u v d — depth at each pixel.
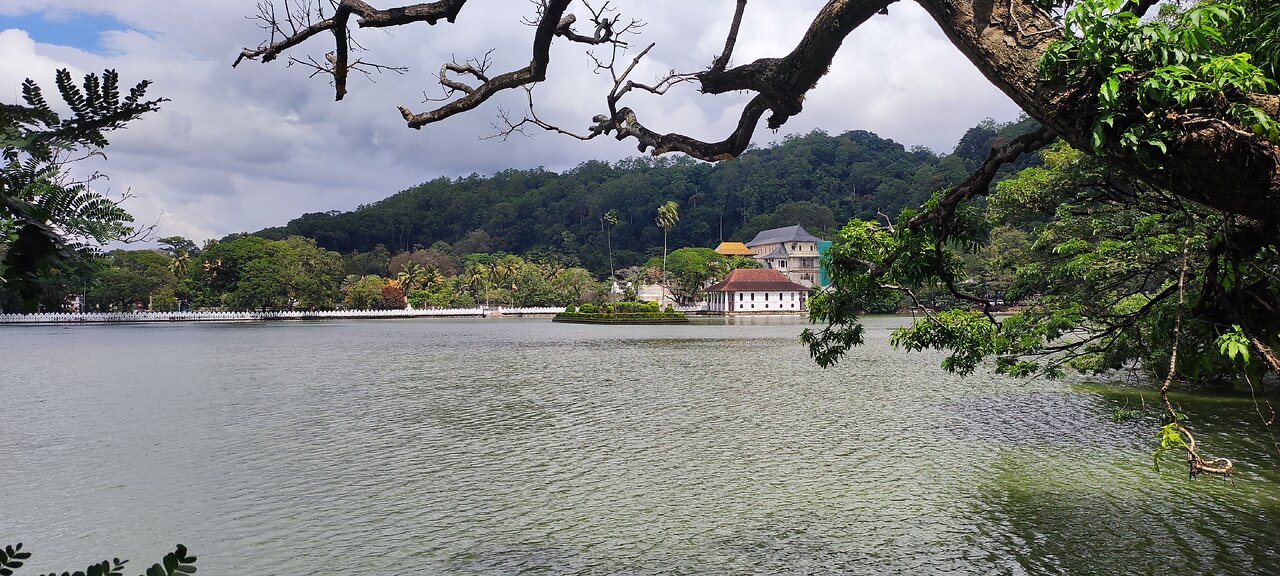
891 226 7.79
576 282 158.25
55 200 2.46
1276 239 4.23
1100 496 15.72
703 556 12.69
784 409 27.73
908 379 36.53
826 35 5.09
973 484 16.81
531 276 159.50
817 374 39.53
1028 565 12.11
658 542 13.35
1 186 2.39
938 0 4.43
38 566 12.34
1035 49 4.26
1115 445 20.52
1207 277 5.36
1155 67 4.05
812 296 8.48
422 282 161.25
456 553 12.87
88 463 19.34
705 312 150.50
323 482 17.36
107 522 14.53
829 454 20.03
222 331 95.81
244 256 132.75
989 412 26.38
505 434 23.14
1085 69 4.09
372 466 18.91
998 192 21.84
